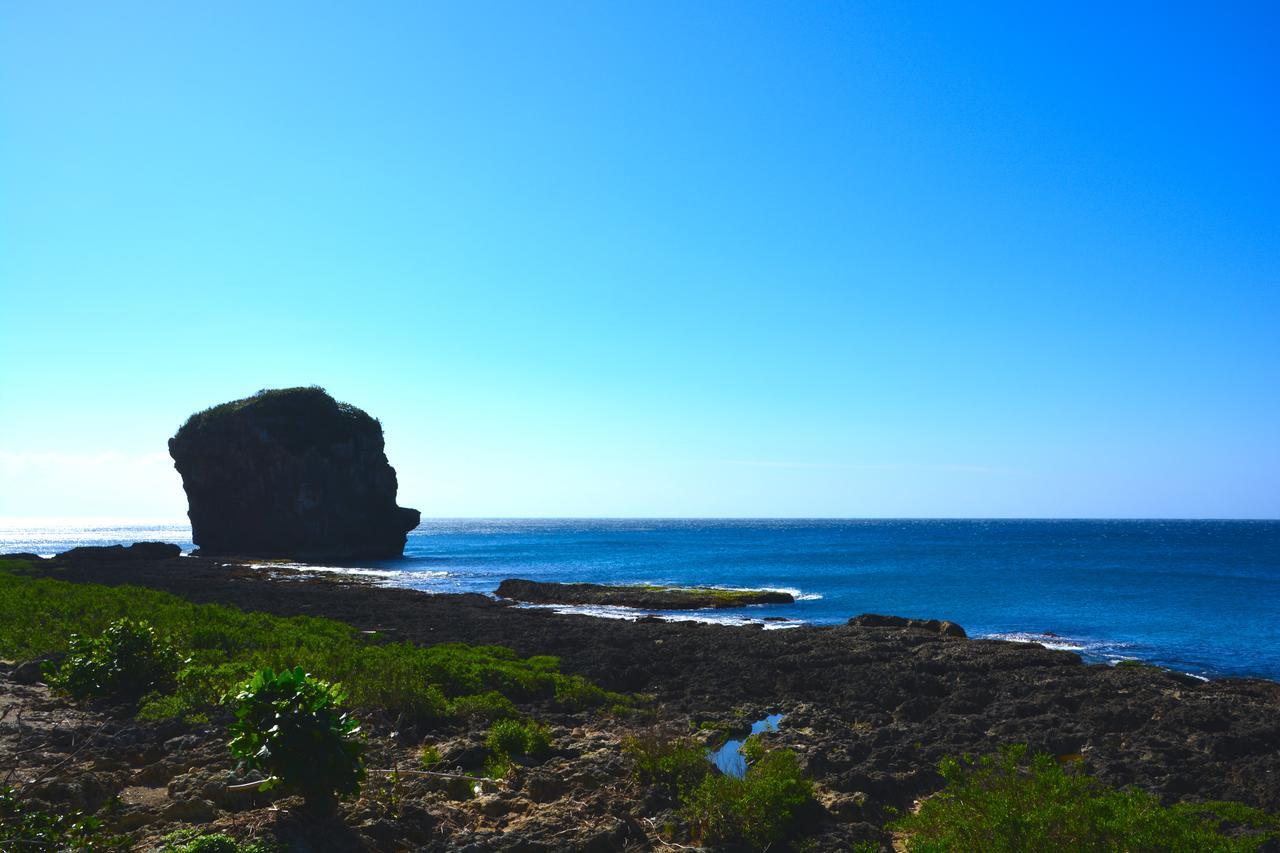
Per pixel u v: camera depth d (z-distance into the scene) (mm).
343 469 105188
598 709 17953
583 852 9336
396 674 16094
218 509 105062
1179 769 14195
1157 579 68125
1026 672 22812
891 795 12625
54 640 19234
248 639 21172
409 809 9773
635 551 120125
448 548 135875
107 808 9141
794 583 65938
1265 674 28906
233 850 7637
